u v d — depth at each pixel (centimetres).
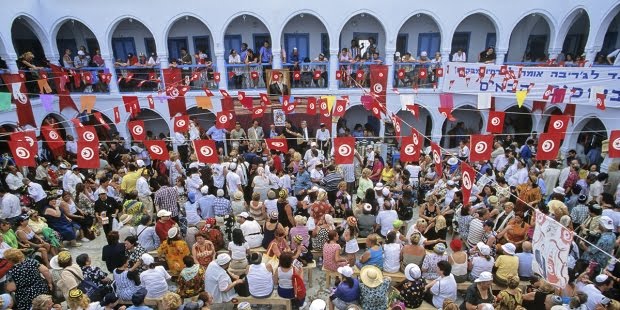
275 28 1550
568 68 1284
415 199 1139
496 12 1528
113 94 1630
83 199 1002
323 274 857
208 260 746
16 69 1427
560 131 914
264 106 1261
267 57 1639
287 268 665
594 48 1387
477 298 608
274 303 680
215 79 1488
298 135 1488
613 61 1395
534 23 1686
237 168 1135
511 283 596
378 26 1731
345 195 967
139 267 708
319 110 1283
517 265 686
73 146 1394
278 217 873
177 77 1385
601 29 1355
